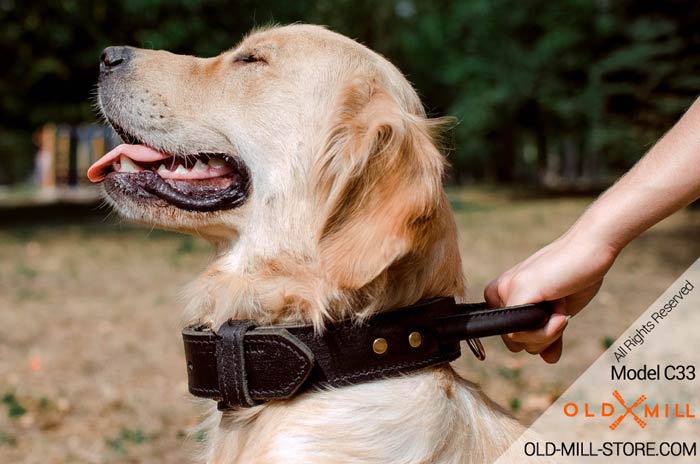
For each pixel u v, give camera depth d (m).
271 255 2.56
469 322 2.21
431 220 2.23
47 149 37.06
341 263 2.21
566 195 30.41
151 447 4.71
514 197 29.97
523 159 50.31
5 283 10.34
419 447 2.13
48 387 5.85
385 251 2.18
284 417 2.17
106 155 2.99
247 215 2.68
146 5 15.68
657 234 15.96
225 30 16.59
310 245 2.51
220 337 2.21
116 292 9.79
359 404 2.14
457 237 2.49
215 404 2.57
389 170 2.25
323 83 2.66
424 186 2.23
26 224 18.84
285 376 2.15
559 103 27.94
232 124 2.77
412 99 2.72
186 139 2.85
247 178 2.71
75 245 14.75
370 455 2.10
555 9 28.17
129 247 14.63
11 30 16.25
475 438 2.26
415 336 2.20
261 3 16.69
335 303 2.25
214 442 2.41
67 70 17.45
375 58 2.73
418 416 2.15
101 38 16.91
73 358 6.66
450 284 2.38
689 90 15.88
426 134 2.45
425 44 36.62
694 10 15.27
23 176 51.94
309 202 2.54
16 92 17.56
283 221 2.57
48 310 8.59
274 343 2.16
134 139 3.02
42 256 13.12
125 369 6.37
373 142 2.27
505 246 14.50
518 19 29.80
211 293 2.60
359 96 2.54
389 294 2.25
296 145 2.63
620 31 21.70
